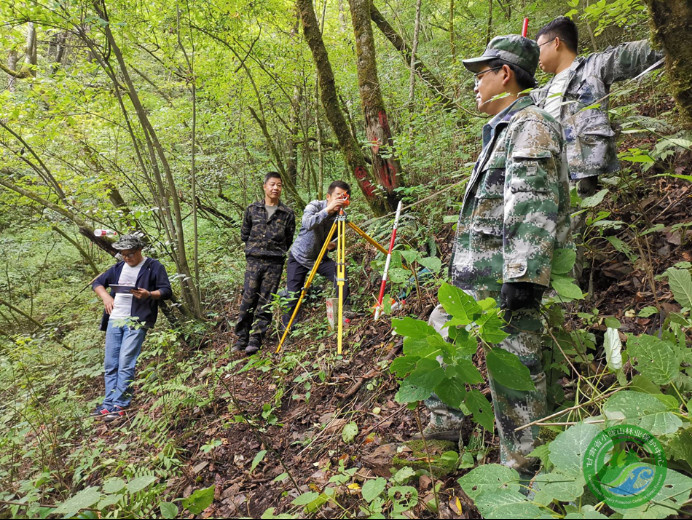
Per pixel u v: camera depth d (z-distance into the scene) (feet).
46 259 26.91
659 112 11.81
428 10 26.94
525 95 6.38
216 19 19.17
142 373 12.84
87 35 15.42
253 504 7.36
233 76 21.59
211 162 22.24
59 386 14.47
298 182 27.89
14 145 17.71
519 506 3.83
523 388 5.03
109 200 19.58
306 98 23.91
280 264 15.49
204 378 13.05
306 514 6.34
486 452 6.64
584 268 9.74
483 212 6.00
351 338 12.13
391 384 9.45
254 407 10.80
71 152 19.27
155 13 18.60
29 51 23.32
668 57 6.24
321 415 9.64
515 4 23.68
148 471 7.82
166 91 25.45
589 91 8.59
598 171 8.55
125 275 14.12
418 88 21.06
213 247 23.26
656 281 8.46
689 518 4.13
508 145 5.71
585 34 18.63
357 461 7.56
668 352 4.87
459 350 4.72
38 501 6.99
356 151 15.46
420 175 16.98
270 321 15.02
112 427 11.76
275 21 21.99
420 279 12.10
